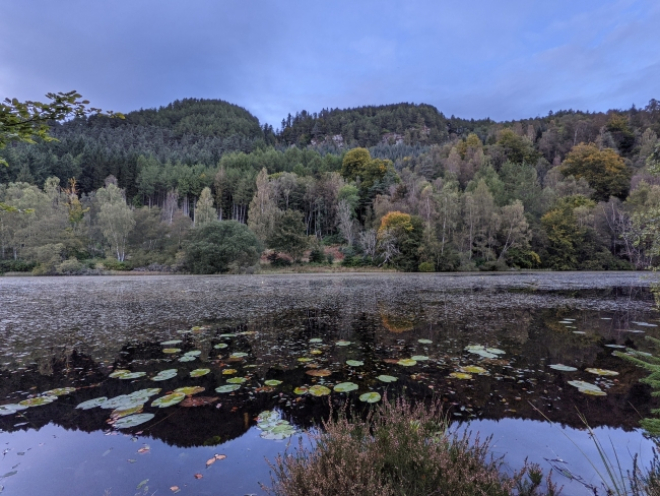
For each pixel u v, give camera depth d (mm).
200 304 11750
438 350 6301
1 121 2643
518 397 4160
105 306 11258
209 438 3162
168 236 34594
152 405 3867
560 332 7805
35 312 10133
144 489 2416
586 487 2408
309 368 5238
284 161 69375
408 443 2264
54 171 54781
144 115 143875
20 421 3516
